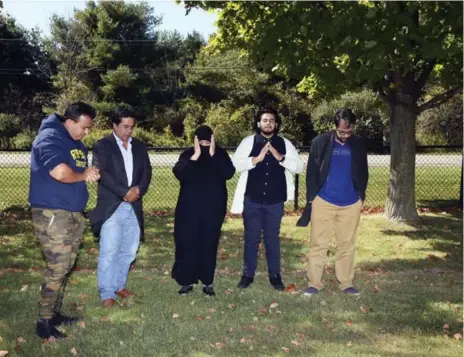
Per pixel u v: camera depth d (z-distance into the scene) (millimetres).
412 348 5055
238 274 7570
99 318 5684
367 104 32750
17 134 37750
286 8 7496
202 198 6316
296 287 6914
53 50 46781
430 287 6945
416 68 10852
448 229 10562
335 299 6383
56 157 4898
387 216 11133
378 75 7449
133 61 46031
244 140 6645
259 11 8641
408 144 10906
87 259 8219
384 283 7113
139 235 6273
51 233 5016
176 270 6484
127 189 5930
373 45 6887
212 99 44250
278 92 39156
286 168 6551
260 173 6578
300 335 5320
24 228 10289
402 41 7203
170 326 5492
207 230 6336
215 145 6430
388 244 9453
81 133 5129
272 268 6812
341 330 5477
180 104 43188
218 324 5562
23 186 15852
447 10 7035
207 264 6395
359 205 6500
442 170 20172
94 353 4848
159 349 4965
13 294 6367
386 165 21422
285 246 9258
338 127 6270
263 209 6652
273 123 6551
